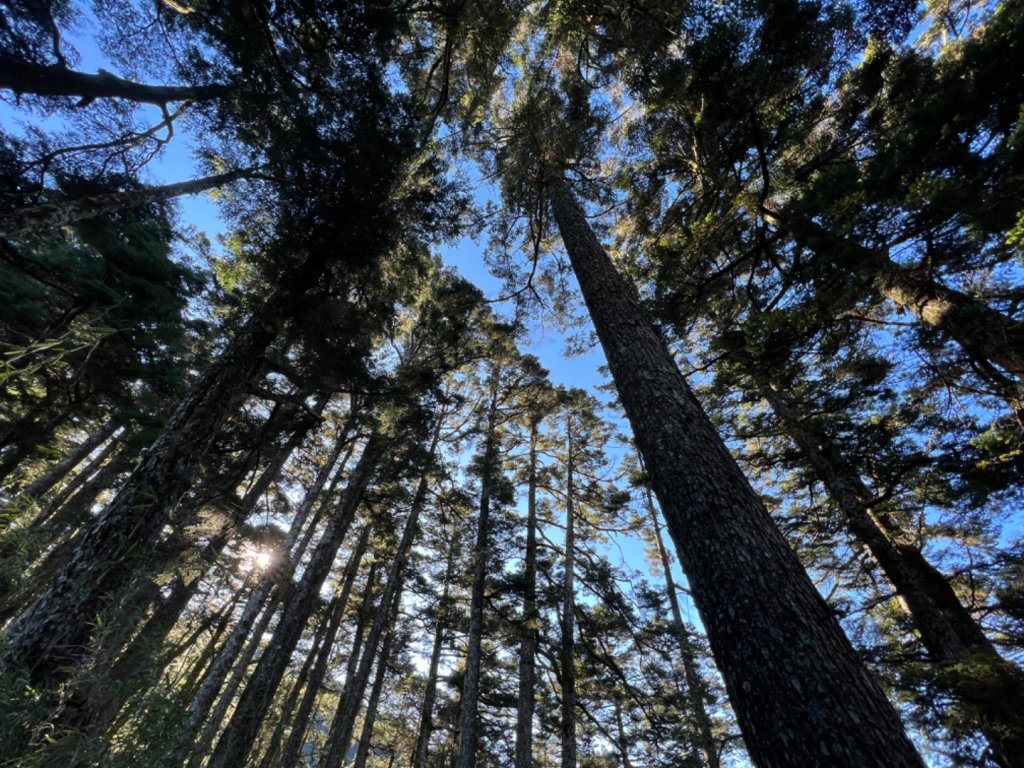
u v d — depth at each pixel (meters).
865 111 6.07
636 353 4.58
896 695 5.83
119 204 6.78
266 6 6.13
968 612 6.92
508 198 10.51
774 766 2.12
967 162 3.60
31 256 8.03
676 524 3.21
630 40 6.69
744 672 2.41
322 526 16.86
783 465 8.93
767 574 2.65
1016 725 4.33
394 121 7.32
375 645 12.39
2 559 1.92
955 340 5.04
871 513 7.82
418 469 11.79
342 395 13.22
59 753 1.81
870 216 4.20
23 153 6.11
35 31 5.48
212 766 4.41
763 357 6.46
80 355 8.41
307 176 7.25
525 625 10.89
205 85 6.51
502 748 15.77
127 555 4.07
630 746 14.89
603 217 10.91
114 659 2.32
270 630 16.31
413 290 11.77
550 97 8.98
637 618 11.97
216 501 9.10
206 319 10.75
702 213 7.73
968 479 5.48
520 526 12.64
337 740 11.64
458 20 7.55
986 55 3.60
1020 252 2.96
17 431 8.41
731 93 5.65
